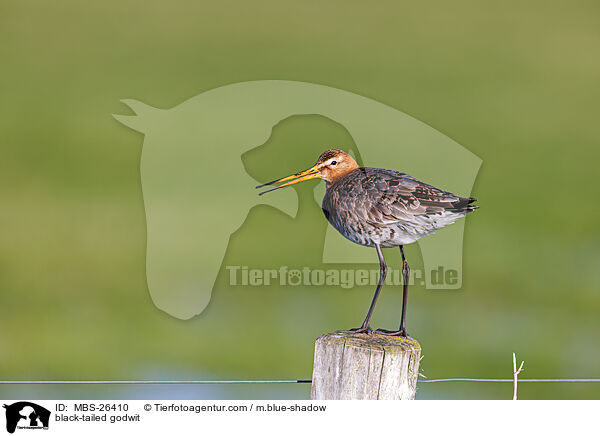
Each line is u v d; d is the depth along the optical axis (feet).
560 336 52.49
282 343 50.21
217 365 48.21
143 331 52.54
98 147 84.79
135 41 122.31
